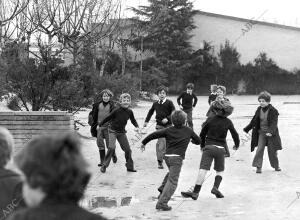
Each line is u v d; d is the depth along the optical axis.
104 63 31.67
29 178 2.16
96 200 8.84
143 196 9.22
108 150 11.60
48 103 17.02
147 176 11.18
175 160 8.24
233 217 7.71
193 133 8.48
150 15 44.56
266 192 9.52
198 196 9.20
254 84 50.81
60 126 13.75
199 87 51.03
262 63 50.62
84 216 2.20
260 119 11.66
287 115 26.58
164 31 49.22
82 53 23.62
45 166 2.13
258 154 11.62
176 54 50.00
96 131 12.57
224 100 9.06
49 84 16.61
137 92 32.12
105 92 12.47
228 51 50.94
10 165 3.71
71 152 2.18
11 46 18.67
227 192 9.55
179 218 7.66
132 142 16.59
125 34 45.53
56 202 2.18
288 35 50.75
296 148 15.38
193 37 51.81
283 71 50.75
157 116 12.32
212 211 8.11
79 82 17.36
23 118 13.73
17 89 16.44
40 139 2.20
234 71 50.62
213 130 8.94
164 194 8.17
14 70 16.33
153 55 51.03
